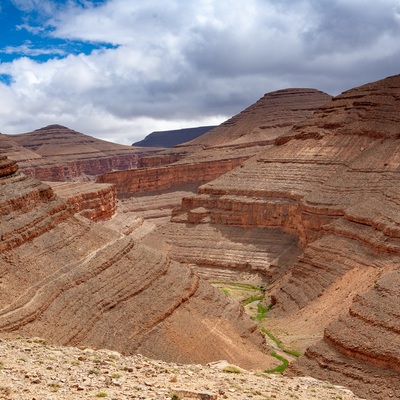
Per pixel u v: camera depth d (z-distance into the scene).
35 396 18.62
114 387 21.05
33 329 38.16
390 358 35.34
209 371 28.33
